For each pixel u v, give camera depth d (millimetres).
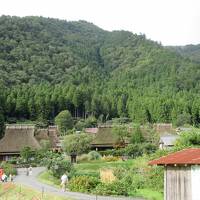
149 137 121875
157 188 55219
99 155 105062
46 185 60531
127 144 120125
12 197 53969
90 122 192125
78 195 48938
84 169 77000
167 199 37688
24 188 56125
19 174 81062
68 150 106750
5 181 66312
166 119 193750
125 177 59844
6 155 116500
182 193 36562
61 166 70188
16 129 120562
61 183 57875
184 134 67938
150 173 58781
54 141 126750
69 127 174125
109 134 123812
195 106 194750
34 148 114188
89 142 110438
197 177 35688
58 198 46875
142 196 49531
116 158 99312
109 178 59969
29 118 196000
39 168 93562
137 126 121938
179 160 36844
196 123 192875
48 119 198750
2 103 191125
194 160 35750
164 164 37250
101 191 50750
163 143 109625
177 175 37000
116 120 198125
